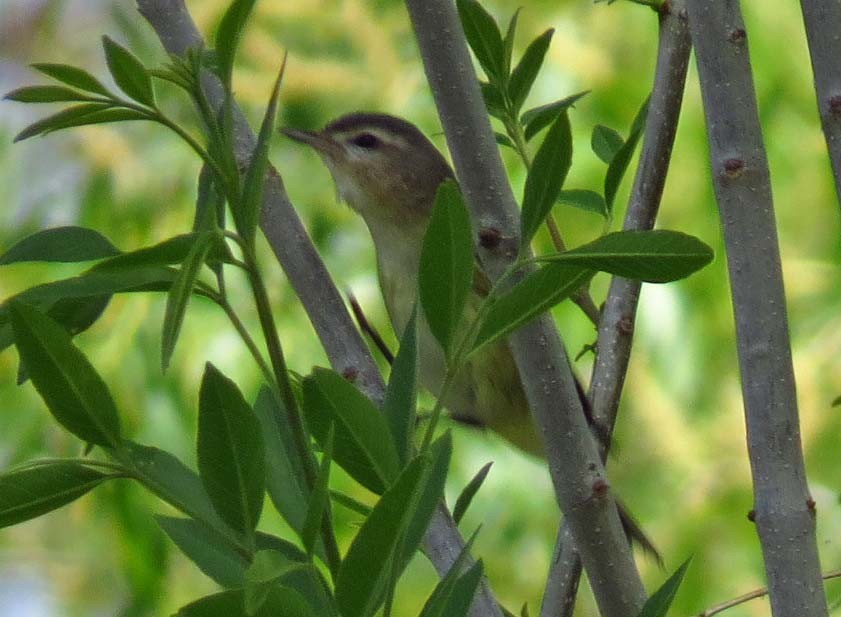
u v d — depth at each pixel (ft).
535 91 34.04
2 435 33.76
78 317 13.33
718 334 34.04
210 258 10.77
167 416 32.96
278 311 33.04
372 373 15.52
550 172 11.81
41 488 10.75
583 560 13.76
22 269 35.24
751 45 33.94
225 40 10.92
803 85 33.71
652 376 34.06
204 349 32.78
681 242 11.22
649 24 34.81
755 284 12.80
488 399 24.89
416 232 26.43
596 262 11.41
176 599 35.24
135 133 36.58
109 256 12.15
